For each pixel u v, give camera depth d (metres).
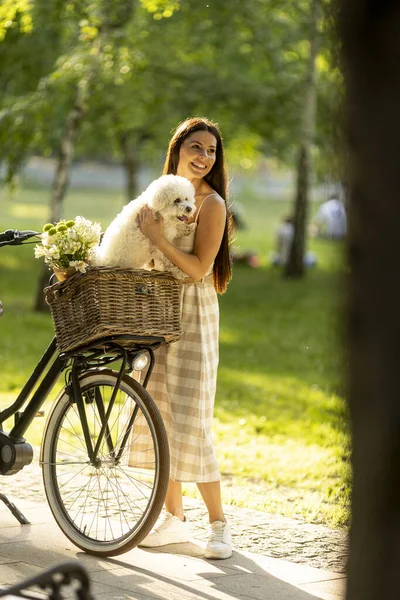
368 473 3.22
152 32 26.89
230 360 24.02
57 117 30.89
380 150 3.14
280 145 35.00
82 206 86.44
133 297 7.67
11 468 8.40
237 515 9.85
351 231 3.22
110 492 10.05
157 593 7.15
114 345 7.97
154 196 7.83
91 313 7.61
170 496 8.81
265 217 97.31
